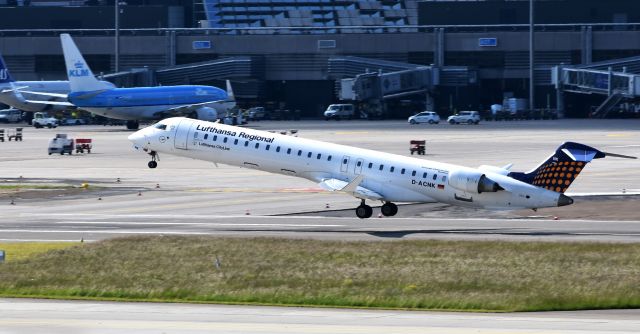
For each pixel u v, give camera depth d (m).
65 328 133.00
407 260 197.00
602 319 142.88
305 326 134.75
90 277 181.62
